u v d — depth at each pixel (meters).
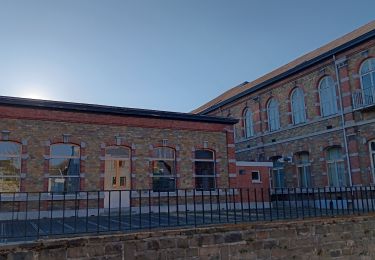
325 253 9.76
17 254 6.82
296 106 22.55
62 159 15.75
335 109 19.69
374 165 17.39
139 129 17.41
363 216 10.64
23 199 14.58
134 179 16.88
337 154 19.47
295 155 21.98
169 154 18.03
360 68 18.27
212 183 18.69
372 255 10.52
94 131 16.42
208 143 18.92
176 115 18.12
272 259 9.02
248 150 26.31
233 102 28.38
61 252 7.13
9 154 14.85
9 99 14.71
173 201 17.50
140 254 7.71
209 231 8.43
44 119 15.50
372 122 17.41
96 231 7.95
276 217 10.49
